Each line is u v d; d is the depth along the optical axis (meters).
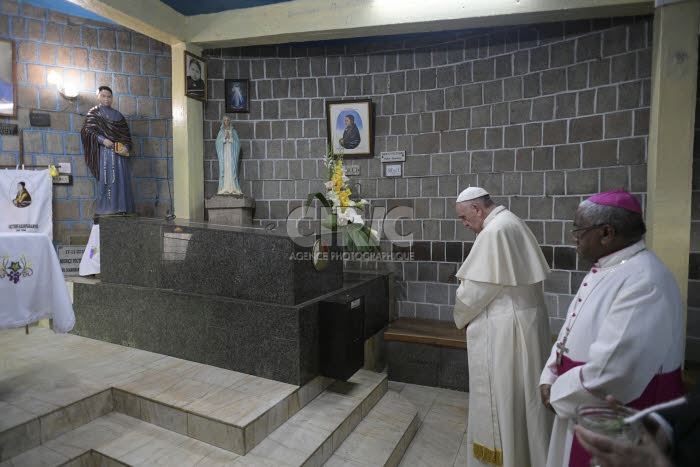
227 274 2.75
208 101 4.66
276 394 2.38
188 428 2.20
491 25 3.52
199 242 2.85
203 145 4.66
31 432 2.09
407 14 3.53
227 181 4.46
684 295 2.76
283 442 2.16
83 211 4.56
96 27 4.56
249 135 4.67
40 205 4.25
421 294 4.22
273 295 2.59
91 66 4.56
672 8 2.69
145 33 4.03
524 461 2.15
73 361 2.87
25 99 4.28
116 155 4.37
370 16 3.63
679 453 0.76
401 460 2.50
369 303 3.50
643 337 1.25
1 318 2.40
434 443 2.69
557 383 1.44
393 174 4.30
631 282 1.32
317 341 2.66
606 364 1.28
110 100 4.40
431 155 4.16
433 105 4.14
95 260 3.79
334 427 2.32
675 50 2.71
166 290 2.99
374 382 2.92
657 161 2.78
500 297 2.21
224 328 2.72
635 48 3.22
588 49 3.42
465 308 2.26
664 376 1.27
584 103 3.45
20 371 2.69
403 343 3.64
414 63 4.20
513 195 3.80
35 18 4.29
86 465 2.07
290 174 4.61
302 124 4.57
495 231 2.20
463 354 3.46
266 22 3.94
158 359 2.91
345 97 4.45
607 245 1.42
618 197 1.40
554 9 3.17
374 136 4.37
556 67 3.57
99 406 2.40
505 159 3.83
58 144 4.43
